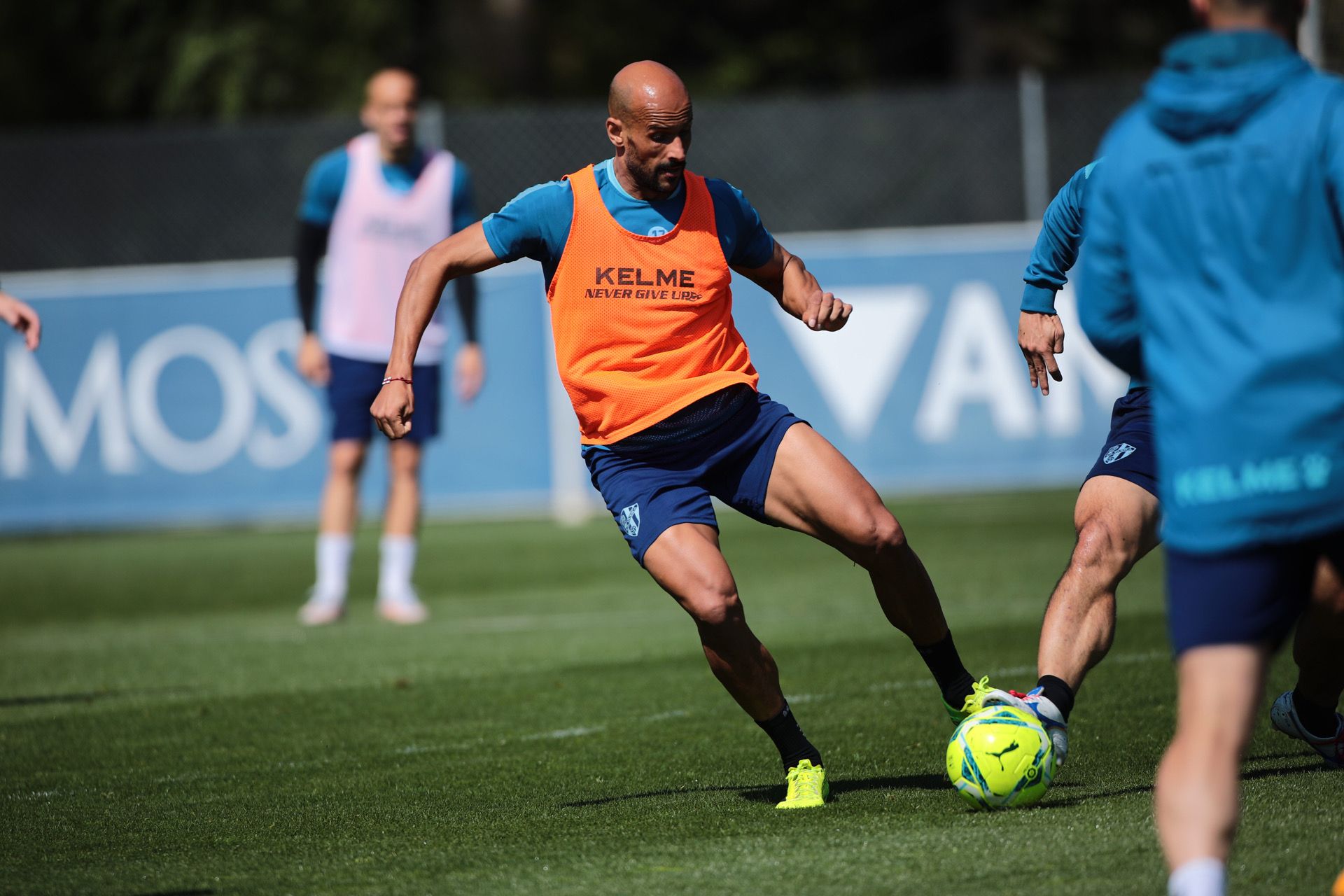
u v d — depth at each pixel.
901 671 23.06
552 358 49.00
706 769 16.81
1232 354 9.11
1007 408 48.94
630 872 12.27
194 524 56.53
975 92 59.00
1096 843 12.15
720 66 95.50
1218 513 9.12
